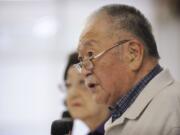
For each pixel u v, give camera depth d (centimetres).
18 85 1033
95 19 302
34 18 1040
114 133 290
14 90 1029
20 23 1040
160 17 1023
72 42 1036
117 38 292
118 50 291
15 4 1034
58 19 1039
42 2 1035
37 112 1020
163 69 301
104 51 293
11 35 1038
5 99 1022
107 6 308
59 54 1038
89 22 305
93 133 421
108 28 294
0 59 1032
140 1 1022
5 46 1036
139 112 280
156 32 1020
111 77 293
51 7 1038
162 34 1023
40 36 1041
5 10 1035
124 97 295
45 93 1028
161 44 1020
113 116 304
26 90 1027
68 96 455
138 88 290
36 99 1023
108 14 300
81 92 446
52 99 1027
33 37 1041
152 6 1024
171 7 1013
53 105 1023
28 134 1014
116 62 292
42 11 1039
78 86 449
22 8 1036
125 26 293
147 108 280
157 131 266
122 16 297
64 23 1038
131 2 1012
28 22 1040
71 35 1037
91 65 299
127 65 291
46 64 1034
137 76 291
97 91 303
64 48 1038
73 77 451
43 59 1036
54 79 1034
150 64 292
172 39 1022
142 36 293
